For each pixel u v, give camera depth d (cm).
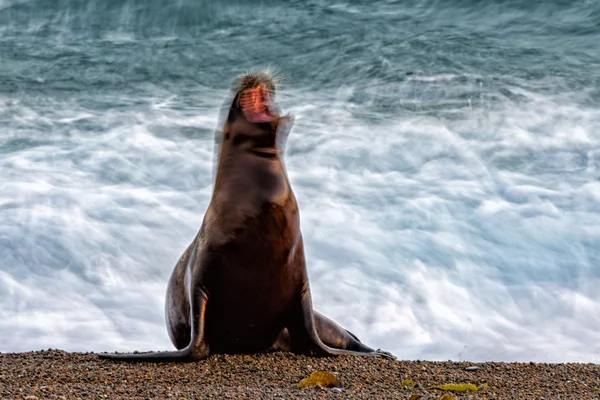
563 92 7006
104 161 5828
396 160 5859
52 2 10212
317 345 2906
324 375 2550
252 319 2859
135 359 2803
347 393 2450
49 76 8088
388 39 8756
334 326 3191
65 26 9706
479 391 2584
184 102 7344
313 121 6625
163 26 9631
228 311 2838
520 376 2806
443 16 9450
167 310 3173
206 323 2830
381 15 9594
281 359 2864
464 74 7588
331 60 8306
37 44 9112
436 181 5534
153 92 7688
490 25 9050
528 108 6681
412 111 6831
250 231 2758
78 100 7362
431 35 8762
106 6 10038
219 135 2906
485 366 2936
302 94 7431
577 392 2600
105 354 2873
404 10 9731
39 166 5694
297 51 8644
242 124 2816
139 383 2523
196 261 2819
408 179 5578
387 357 3042
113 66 8438
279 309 2888
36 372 2642
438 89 7281
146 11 9875
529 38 8562
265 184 2789
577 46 8256
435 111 6788
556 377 2795
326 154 5944
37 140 6272
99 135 6378
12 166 5669
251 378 2625
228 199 2791
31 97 7425
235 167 2819
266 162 2817
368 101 7156
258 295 2816
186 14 9788
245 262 2770
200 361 2783
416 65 7906
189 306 2934
